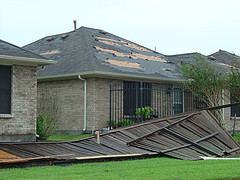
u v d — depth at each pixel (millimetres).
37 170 9086
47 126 17297
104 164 10359
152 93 20359
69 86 20734
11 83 15422
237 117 25297
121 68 20984
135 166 9898
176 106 23438
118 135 14297
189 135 14367
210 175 8445
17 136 15445
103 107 20000
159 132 14445
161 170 9195
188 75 21094
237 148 14492
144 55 25906
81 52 22641
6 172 8703
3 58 14766
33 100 16016
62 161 10242
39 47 27062
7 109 15336
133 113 21344
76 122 20297
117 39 27469
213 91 20422
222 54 30719
